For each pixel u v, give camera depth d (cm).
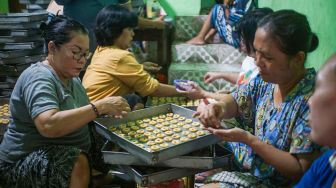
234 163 212
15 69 320
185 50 407
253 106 199
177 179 209
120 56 271
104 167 234
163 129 224
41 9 396
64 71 208
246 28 212
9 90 325
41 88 197
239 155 208
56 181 202
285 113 173
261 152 168
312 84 169
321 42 232
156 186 203
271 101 184
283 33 161
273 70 168
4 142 217
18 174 210
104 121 225
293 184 172
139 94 296
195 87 276
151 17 440
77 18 355
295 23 162
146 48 425
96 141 234
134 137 214
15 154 212
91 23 355
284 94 177
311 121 116
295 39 161
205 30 412
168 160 195
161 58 400
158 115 244
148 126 229
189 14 454
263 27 167
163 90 278
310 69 175
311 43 175
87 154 209
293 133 168
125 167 206
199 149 209
